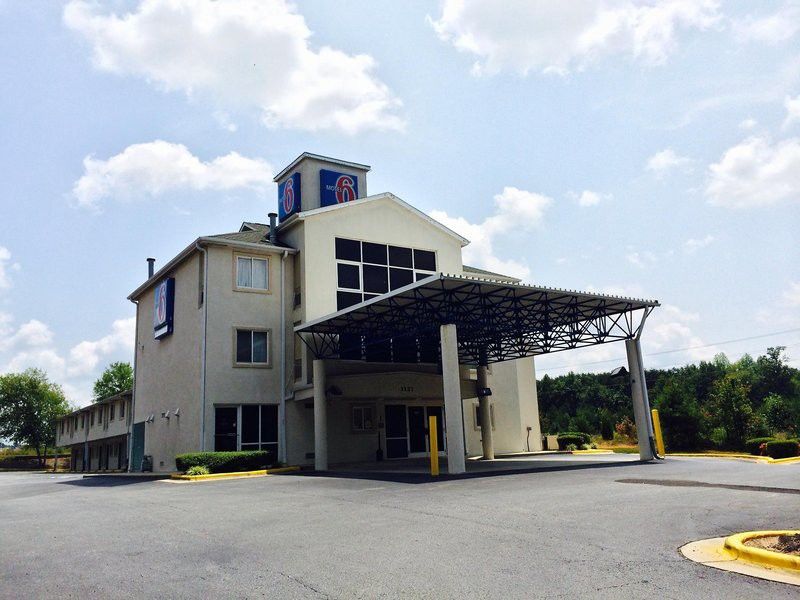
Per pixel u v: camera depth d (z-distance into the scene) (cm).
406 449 2472
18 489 1872
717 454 2316
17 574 648
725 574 571
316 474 1834
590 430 4162
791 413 3500
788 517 830
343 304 2366
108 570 648
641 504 960
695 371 5978
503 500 1038
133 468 2834
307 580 578
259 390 2231
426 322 1931
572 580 555
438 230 2680
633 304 2006
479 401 2500
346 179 2650
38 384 7069
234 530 855
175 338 2467
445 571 594
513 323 2205
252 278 2302
